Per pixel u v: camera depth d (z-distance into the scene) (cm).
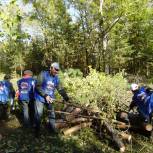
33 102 952
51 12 2897
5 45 688
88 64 2903
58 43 3162
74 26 2905
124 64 3384
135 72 3556
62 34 3008
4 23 621
